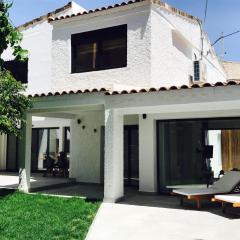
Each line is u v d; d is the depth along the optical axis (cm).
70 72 1580
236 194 1069
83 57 1574
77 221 903
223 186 1136
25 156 1390
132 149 1602
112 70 1470
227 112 1270
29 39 1977
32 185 1524
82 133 1758
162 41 1471
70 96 1239
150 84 1383
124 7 1455
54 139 2091
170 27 1540
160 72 1441
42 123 2100
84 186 1611
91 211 1016
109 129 1156
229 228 830
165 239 752
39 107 1305
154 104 1068
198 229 825
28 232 800
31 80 1948
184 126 1372
